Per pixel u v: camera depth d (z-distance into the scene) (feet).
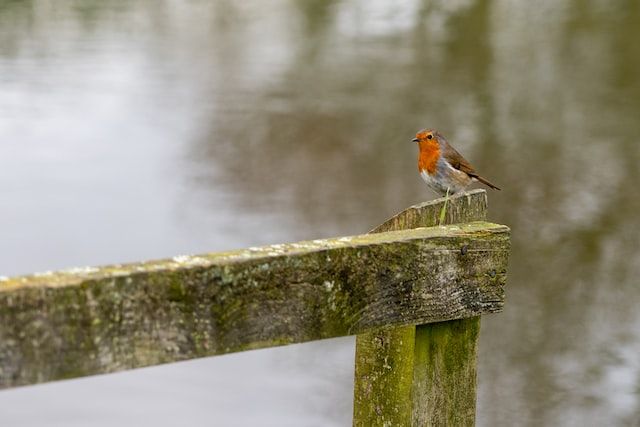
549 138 75.25
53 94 98.22
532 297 45.93
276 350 40.73
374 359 10.46
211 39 123.03
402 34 115.55
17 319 7.11
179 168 72.90
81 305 7.39
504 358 39.34
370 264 9.21
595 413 34.81
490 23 114.83
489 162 70.18
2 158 77.51
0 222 61.52
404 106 86.33
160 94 97.19
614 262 50.26
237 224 60.39
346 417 34.99
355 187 66.28
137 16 140.36
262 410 34.91
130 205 65.00
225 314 8.20
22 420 33.58
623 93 87.56
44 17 139.33
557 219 57.31
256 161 72.95
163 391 36.37
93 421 33.42
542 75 94.27
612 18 112.78
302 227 58.75
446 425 10.60
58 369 7.32
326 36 118.93
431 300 9.82
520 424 33.96
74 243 57.82
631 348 40.09
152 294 7.74
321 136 78.13
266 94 93.97
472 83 93.09
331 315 8.97
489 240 10.19
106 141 82.43
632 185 63.52
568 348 40.01
